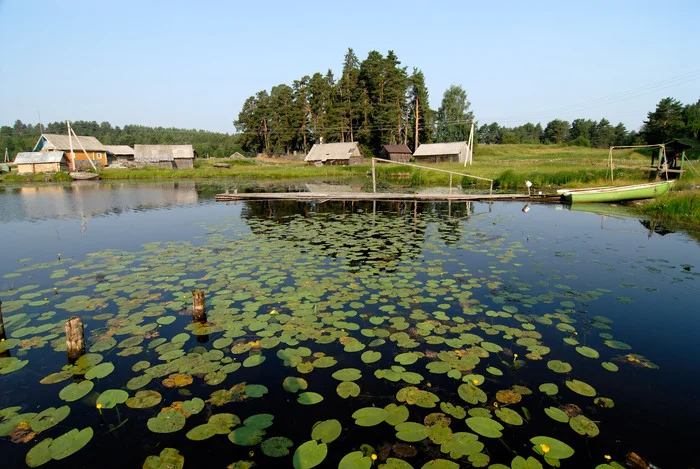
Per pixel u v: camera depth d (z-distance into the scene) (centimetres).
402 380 421
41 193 2639
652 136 5919
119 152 6066
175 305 625
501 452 321
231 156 7356
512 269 807
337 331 529
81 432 342
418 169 3888
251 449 327
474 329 539
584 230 1217
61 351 486
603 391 404
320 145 5734
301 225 1330
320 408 378
